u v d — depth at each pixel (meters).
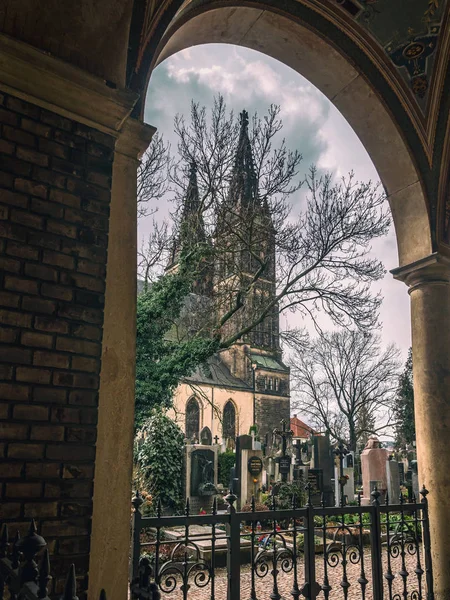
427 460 5.71
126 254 3.69
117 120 3.58
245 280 12.20
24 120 3.26
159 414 12.55
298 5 5.65
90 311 3.27
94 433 3.15
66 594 1.55
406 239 6.43
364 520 11.23
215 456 15.37
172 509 12.32
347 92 6.35
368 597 6.32
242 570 8.12
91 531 3.03
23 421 2.90
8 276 3.01
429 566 5.23
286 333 13.59
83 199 3.39
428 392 5.86
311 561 4.27
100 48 3.58
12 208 3.10
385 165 6.52
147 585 1.97
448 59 6.11
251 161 11.92
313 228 12.09
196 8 5.16
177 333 11.55
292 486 13.84
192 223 11.59
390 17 5.79
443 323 6.03
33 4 3.35
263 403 50.88
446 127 6.33
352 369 33.25
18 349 2.96
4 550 2.32
